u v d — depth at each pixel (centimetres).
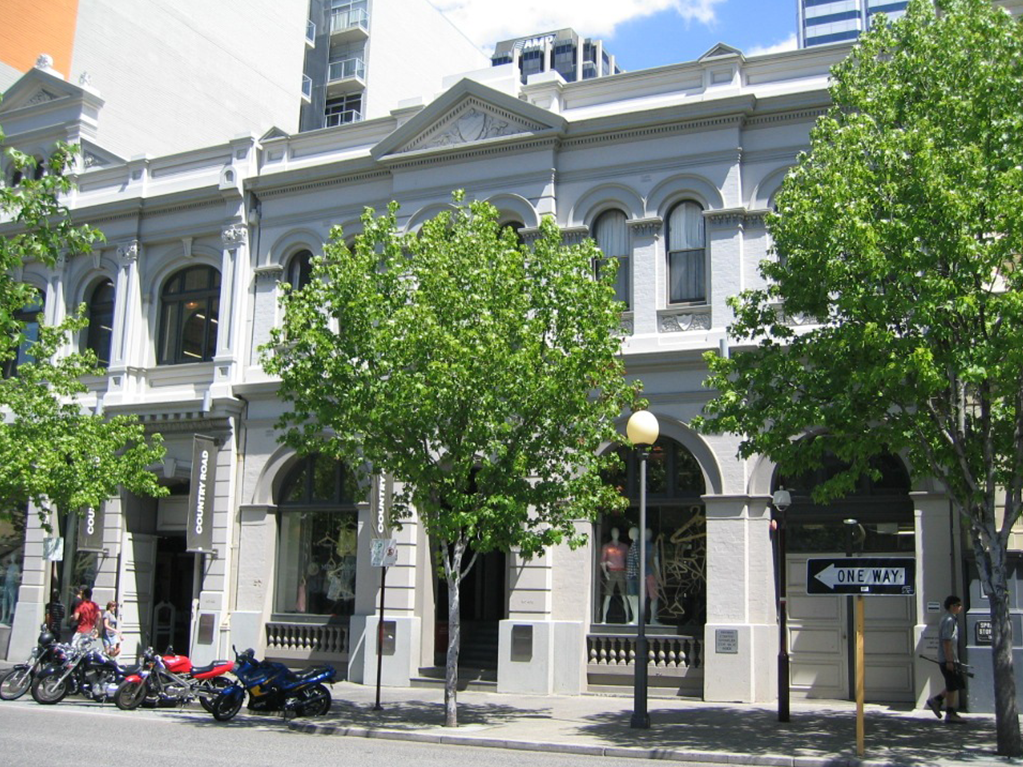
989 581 1388
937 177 1384
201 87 3672
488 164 2355
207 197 2677
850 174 1473
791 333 1540
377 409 1641
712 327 2111
